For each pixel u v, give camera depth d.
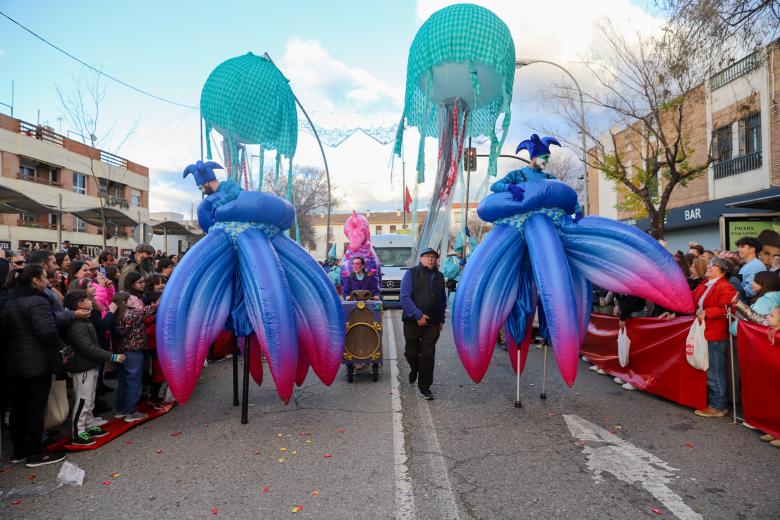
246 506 3.45
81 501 3.55
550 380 6.93
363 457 4.29
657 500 3.46
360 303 6.88
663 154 15.45
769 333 4.55
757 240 6.50
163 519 3.28
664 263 5.23
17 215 26.36
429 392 6.07
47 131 27.91
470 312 5.42
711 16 9.51
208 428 5.10
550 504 3.43
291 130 6.47
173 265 7.44
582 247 5.45
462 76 6.88
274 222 5.51
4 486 3.80
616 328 6.91
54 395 4.62
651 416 5.31
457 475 3.91
